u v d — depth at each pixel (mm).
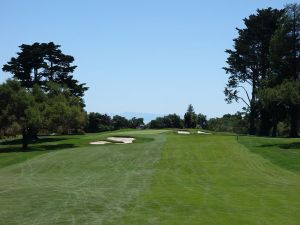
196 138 50969
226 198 16516
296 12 48156
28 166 31188
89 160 33625
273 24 66062
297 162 29719
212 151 37094
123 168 28828
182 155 35062
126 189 19141
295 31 48594
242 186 20250
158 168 28422
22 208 14664
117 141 53875
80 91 68312
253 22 66750
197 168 28078
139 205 14984
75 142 54812
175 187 19844
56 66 66562
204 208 14430
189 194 17516
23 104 49844
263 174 25109
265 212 13781
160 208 14430
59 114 51969
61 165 31234
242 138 48781
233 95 71188
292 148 37875
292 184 21047
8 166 31844
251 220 12633
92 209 14344
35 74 66688
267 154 34188
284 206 14828
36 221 12695
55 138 65062
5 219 13000
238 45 68062
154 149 39938
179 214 13469
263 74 67438
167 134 61281
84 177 24594
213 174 25266
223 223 12258
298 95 39812
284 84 41906
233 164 29656
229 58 69625
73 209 14391
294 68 50062
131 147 42406
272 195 17328
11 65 65250
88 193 17922
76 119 53906
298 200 16094
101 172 27109
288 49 48625
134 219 12812
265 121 68812
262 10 66812
